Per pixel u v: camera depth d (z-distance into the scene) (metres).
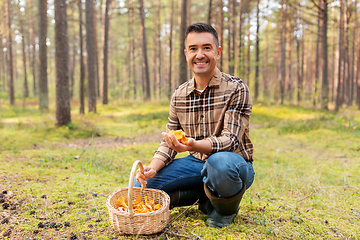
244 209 2.36
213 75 1.89
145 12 20.78
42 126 7.89
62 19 8.05
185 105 2.01
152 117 11.12
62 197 2.45
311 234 1.93
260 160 4.75
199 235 1.80
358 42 21.00
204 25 1.81
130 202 1.65
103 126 9.13
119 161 4.33
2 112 12.53
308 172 3.85
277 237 1.84
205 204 2.19
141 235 1.78
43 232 1.81
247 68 17.17
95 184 2.96
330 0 14.25
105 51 16.56
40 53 13.81
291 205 2.57
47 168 3.47
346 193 2.97
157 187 2.04
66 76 8.12
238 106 1.84
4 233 1.76
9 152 4.44
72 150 4.98
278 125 9.11
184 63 11.07
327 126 7.89
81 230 1.85
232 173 1.69
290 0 16.84
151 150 5.17
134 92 24.97
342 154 5.12
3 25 9.87
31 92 28.45
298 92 21.05
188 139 1.63
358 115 11.40
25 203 2.26
